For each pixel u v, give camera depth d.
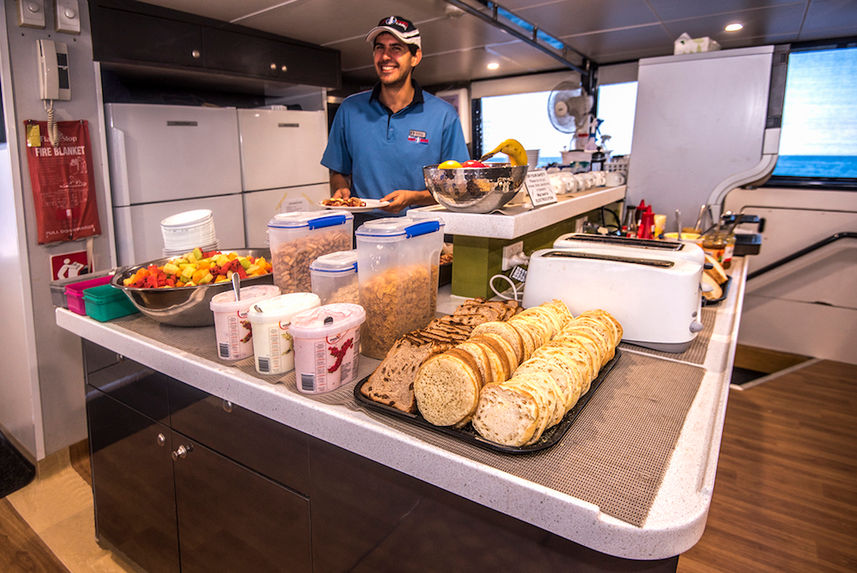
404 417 0.94
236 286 1.16
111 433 1.59
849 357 3.68
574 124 3.13
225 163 3.04
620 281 1.26
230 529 1.29
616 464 0.81
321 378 1.02
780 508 2.12
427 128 2.41
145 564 1.63
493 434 0.84
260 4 2.62
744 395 3.16
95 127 2.43
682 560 1.83
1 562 1.86
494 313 1.22
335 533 1.06
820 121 3.67
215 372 1.14
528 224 1.40
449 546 0.88
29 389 2.33
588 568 0.75
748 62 2.44
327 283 1.22
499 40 3.35
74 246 2.40
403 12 2.74
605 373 1.11
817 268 3.69
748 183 2.58
